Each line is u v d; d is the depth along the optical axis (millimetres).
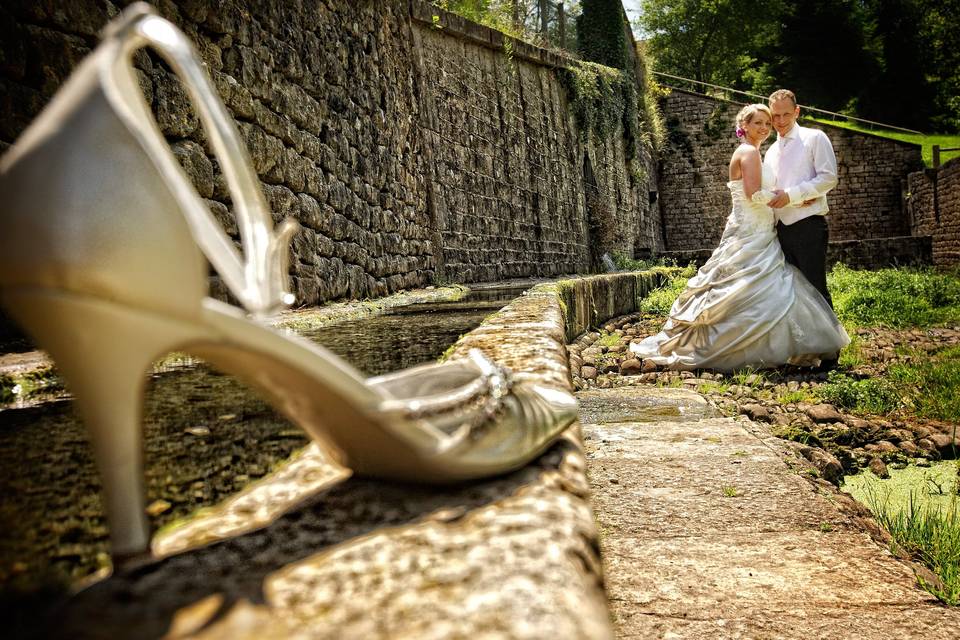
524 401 1104
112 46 750
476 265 12938
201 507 960
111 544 728
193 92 831
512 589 637
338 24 7473
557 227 18484
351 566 703
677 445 3674
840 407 5402
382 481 987
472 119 13398
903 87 46781
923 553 2666
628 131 25453
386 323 4137
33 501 977
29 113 3238
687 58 45656
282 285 808
